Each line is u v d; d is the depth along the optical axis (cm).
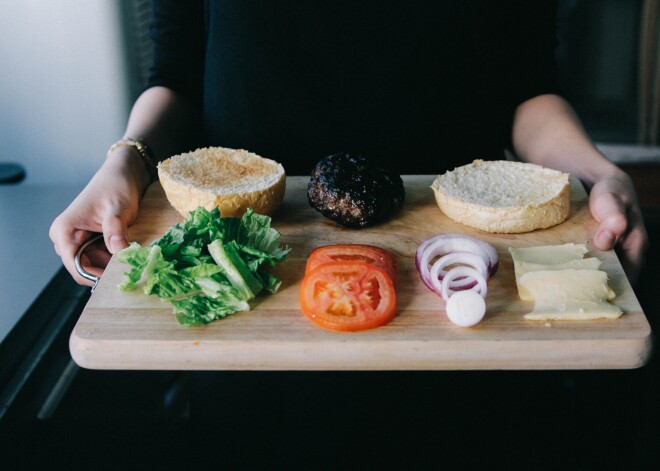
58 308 176
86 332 118
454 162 189
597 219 147
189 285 125
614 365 116
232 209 144
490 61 184
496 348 115
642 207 273
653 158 275
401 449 173
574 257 134
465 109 185
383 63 177
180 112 185
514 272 132
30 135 242
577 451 177
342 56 177
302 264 136
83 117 241
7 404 151
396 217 153
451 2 173
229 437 176
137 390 198
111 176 153
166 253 127
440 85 180
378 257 131
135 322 120
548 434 178
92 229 146
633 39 264
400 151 185
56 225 143
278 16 174
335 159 153
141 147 165
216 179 150
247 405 170
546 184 153
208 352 116
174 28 182
